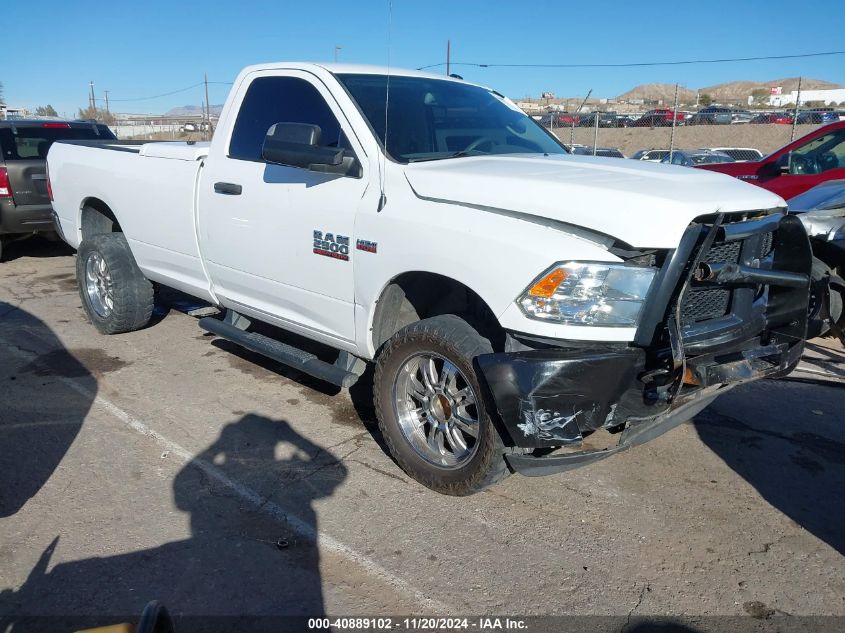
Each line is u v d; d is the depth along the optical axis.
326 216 4.09
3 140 9.23
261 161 4.61
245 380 5.41
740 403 5.08
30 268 9.52
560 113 16.92
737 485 3.97
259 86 4.75
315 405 4.97
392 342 3.81
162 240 5.49
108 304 6.32
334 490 3.85
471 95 4.97
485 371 3.18
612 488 3.92
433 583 3.11
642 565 3.25
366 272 3.89
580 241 3.15
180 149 5.30
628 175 3.55
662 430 3.50
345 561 3.25
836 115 26.48
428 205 3.61
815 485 3.98
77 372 5.52
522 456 3.37
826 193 6.54
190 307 6.18
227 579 3.11
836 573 3.22
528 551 3.34
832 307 5.88
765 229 3.43
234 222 4.74
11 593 2.99
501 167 3.75
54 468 4.03
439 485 3.74
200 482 3.91
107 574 3.12
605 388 3.11
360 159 4.03
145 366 5.68
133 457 4.18
